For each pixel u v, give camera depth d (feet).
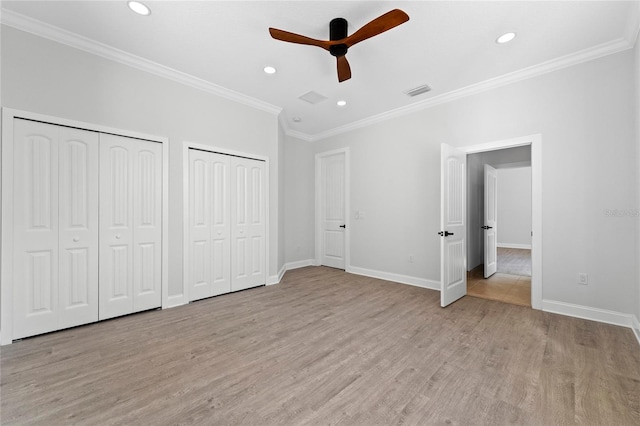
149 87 9.52
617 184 8.29
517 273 15.62
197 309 9.79
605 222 8.48
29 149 7.43
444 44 8.18
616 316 8.30
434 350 6.83
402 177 13.41
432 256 12.39
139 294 9.37
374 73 9.95
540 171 9.52
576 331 7.84
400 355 6.60
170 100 10.02
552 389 5.31
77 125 8.11
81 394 5.14
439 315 9.19
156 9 6.80
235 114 11.92
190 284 10.55
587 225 8.75
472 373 5.85
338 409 4.78
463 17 7.01
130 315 9.16
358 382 5.56
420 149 12.73
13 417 4.54
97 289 8.54
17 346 6.98
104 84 8.61
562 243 9.17
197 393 5.20
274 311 9.59
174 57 9.02
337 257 17.11
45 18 7.18
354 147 15.55
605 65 8.39
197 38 8.01
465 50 8.50
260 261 12.88
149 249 9.57
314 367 6.10
